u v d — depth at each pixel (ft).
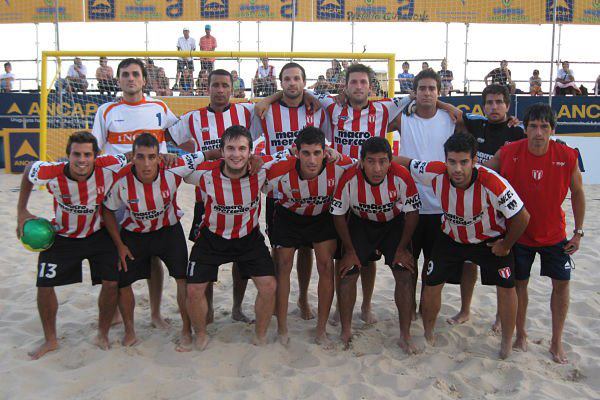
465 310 14.33
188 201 31.63
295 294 16.71
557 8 48.93
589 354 12.28
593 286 17.16
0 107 46.01
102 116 14.52
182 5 49.47
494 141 13.52
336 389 10.43
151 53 30.35
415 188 12.10
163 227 12.66
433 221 13.58
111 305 12.28
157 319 13.91
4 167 45.44
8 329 13.52
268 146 14.70
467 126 13.88
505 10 48.80
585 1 48.85
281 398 10.27
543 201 11.84
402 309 12.41
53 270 11.93
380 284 17.65
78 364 11.72
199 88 41.11
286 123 14.48
